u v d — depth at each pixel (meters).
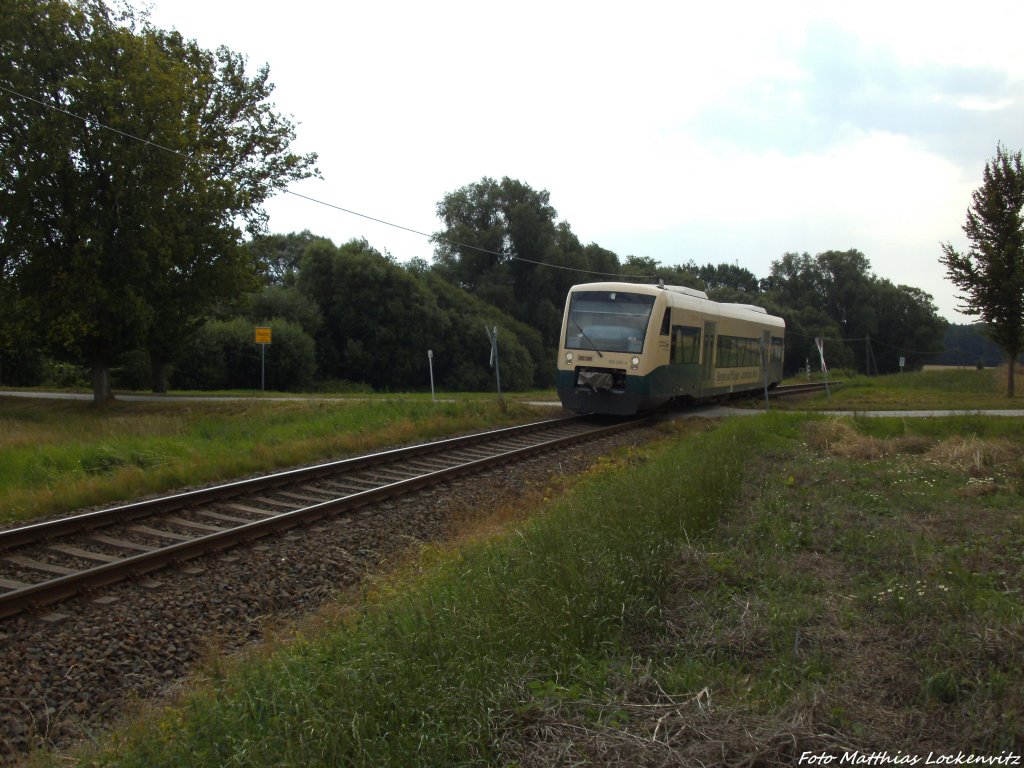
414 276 63.31
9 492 11.82
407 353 60.41
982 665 4.88
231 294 32.22
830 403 28.30
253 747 3.92
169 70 28.30
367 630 5.92
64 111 25.92
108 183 27.64
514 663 4.85
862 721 4.31
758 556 7.46
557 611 5.52
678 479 9.80
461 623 5.43
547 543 7.12
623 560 6.46
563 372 22.03
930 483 11.71
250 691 4.79
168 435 19.02
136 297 27.98
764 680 4.82
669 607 6.12
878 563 7.34
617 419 23.73
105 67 26.98
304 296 58.78
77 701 5.79
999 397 31.55
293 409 24.55
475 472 14.40
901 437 17.58
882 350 97.62
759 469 12.63
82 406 31.86
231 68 34.03
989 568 7.11
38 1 26.36
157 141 27.36
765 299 95.00
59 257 27.94
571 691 4.55
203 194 29.17
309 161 35.28
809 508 9.70
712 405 29.02
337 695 4.48
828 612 6.01
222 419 24.50
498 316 68.94
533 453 16.61
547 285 74.31
